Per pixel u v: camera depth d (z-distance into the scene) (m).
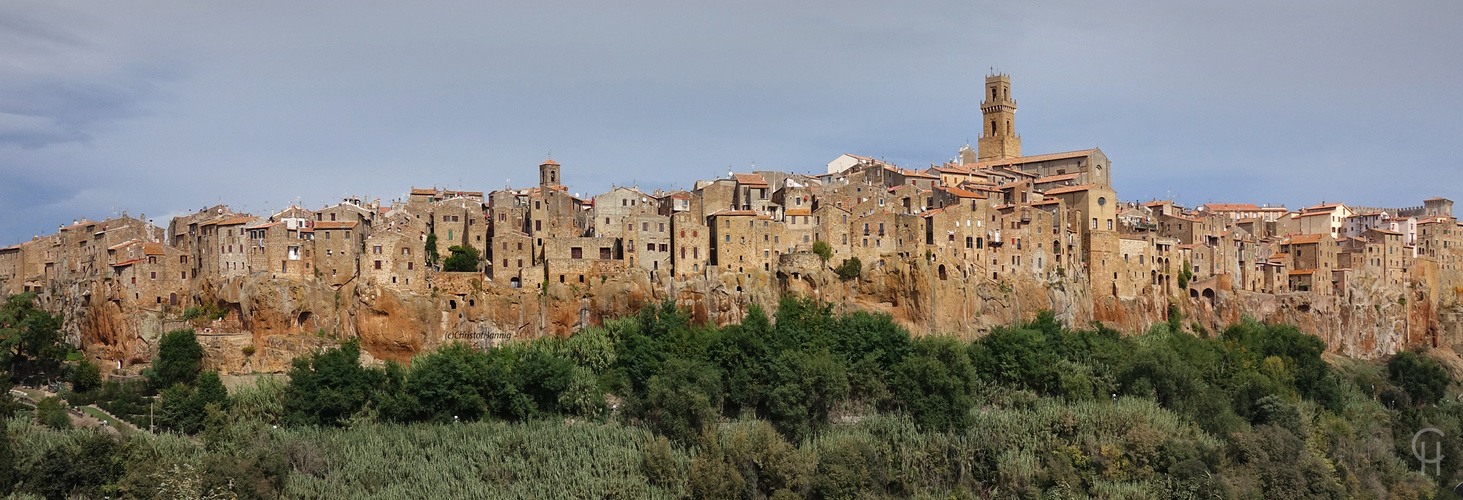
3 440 166.88
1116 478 189.00
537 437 188.88
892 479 189.00
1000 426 199.38
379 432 190.88
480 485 174.75
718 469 180.38
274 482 170.00
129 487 162.88
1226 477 187.88
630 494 175.50
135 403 199.38
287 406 193.75
